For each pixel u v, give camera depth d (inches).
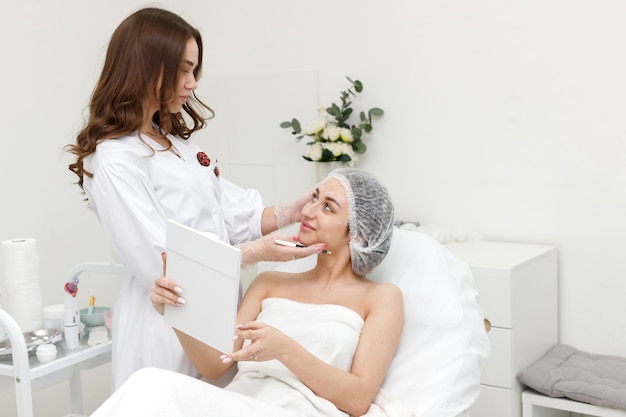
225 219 82.6
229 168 134.8
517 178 111.8
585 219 107.7
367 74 121.1
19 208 112.3
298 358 65.1
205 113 135.8
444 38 114.7
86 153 72.0
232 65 132.8
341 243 75.2
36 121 114.4
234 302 58.9
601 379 97.0
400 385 71.9
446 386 70.7
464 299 78.4
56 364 77.2
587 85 105.7
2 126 109.5
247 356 62.5
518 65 110.0
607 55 104.1
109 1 126.0
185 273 62.9
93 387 124.0
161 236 69.1
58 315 87.2
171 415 57.4
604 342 108.1
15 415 111.7
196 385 59.6
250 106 131.5
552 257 107.9
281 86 128.5
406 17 117.1
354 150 120.8
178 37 71.3
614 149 104.9
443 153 116.8
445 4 114.0
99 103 73.5
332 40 123.4
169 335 74.1
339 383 66.4
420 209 119.5
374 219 73.7
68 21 119.0
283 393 67.3
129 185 70.0
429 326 75.4
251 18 130.1
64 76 118.6
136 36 71.1
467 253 104.9
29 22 113.0
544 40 108.0
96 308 91.2
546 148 109.3
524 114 110.3
